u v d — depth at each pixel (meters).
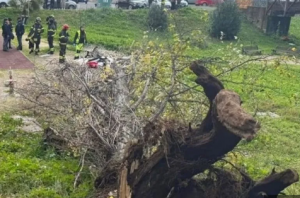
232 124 5.06
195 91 9.11
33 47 22.41
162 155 6.18
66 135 9.48
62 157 10.09
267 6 36.25
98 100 9.12
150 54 9.66
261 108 16.47
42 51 23.06
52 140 10.38
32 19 30.62
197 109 8.49
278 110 16.72
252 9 37.75
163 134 6.12
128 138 7.99
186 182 6.51
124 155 6.76
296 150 12.73
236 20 31.95
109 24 31.81
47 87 10.59
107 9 33.47
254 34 35.78
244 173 6.48
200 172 6.34
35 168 9.29
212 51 23.05
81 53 22.75
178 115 8.27
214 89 6.04
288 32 37.59
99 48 24.78
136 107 8.79
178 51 8.86
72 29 29.48
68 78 10.39
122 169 6.75
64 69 10.61
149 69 9.40
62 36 20.02
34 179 8.88
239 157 10.11
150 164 6.29
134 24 32.41
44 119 11.30
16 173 9.02
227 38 32.03
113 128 8.50
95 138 8.65
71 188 8.64
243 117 4.98
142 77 9.69
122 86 9.74
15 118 12.70
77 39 20.59
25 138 11.16
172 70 8.66
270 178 6.10
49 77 11.36
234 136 5.50
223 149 5.80
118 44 25.55
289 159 11.88
